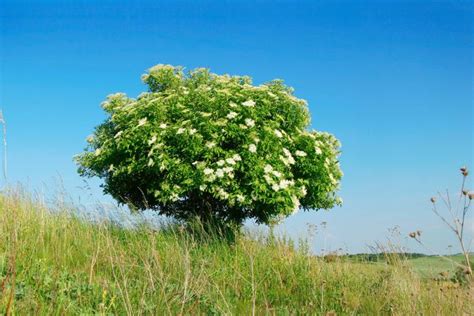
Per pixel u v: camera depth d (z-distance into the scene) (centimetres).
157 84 1407
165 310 524
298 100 1245
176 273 709
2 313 398
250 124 1106
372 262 973
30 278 570
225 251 1002
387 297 775
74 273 665
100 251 751
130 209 1162
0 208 856
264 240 1109
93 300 544
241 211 1261
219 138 1110
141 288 602
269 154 1123
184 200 1276
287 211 1127
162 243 919
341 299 762
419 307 729
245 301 715
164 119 1177
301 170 1225
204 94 1186
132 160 1162
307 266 949
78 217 1008
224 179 1090
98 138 1322
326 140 1363
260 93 1204
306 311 713
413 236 459
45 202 1022
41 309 467
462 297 673
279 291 816
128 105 1243
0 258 566
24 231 777
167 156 1105
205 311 593
